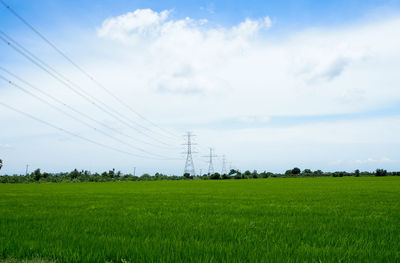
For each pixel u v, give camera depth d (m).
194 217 9.85
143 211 12.07
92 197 22.17
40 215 10.50
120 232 6.93
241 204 15.51
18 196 23.67
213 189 35.94
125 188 41.28
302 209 12.64
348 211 11.72
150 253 4.73
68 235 6.39
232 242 5.75
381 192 25.66
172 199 19.72
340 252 4.82
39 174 90.19
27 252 4.88
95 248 5.14
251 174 131.75
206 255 4.56
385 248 5.23
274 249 4.99
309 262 4.32
